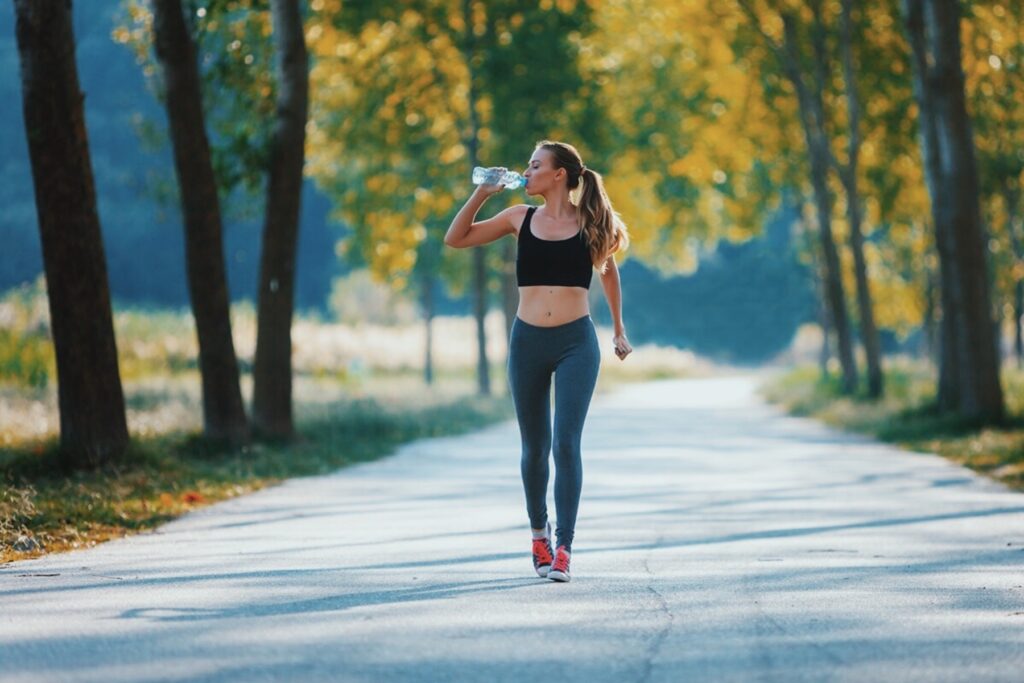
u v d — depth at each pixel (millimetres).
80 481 20156
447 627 9773
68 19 20578
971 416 35156
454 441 35406
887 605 10922
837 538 15727
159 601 10930
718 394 77000
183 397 41625
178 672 8328
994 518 17828
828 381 63281
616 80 60125
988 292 35281
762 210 63812
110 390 21453
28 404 32844
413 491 21906
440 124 55750
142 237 122375
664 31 56562
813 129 53812
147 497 19500
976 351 35094
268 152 29844
